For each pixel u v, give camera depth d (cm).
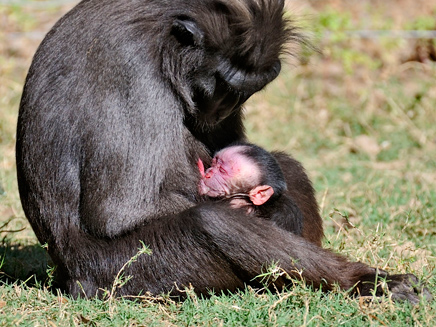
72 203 1203
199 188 1279
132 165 1152
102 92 1166
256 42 1225
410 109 2730
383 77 2998
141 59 1175
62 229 1214
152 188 1166
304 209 1424
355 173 2189
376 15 3419
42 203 1226
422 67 3080
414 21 3369
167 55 1197
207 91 1235
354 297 1174
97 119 1161
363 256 1396
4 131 2420
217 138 1415
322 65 3069
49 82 1206
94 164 1161
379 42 3197
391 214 1723
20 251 1530
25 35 3144
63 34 1217
